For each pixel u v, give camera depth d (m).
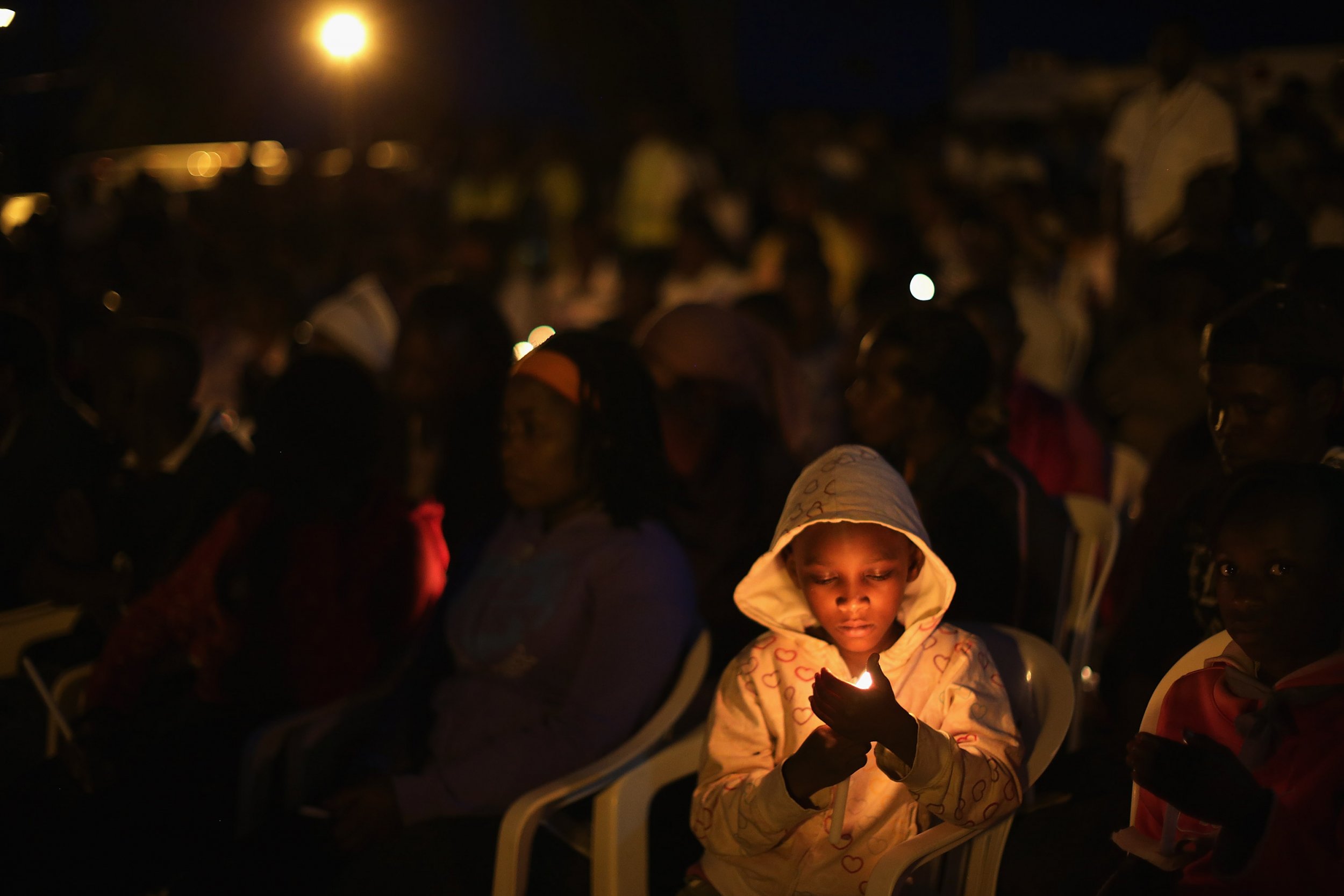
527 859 2.61
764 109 19.27
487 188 13.34
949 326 3.06
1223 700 2.12
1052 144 13.85
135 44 15.65
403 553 3.33
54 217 8.88
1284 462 2.02
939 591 2.34
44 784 3.27
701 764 2.48
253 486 3.38
